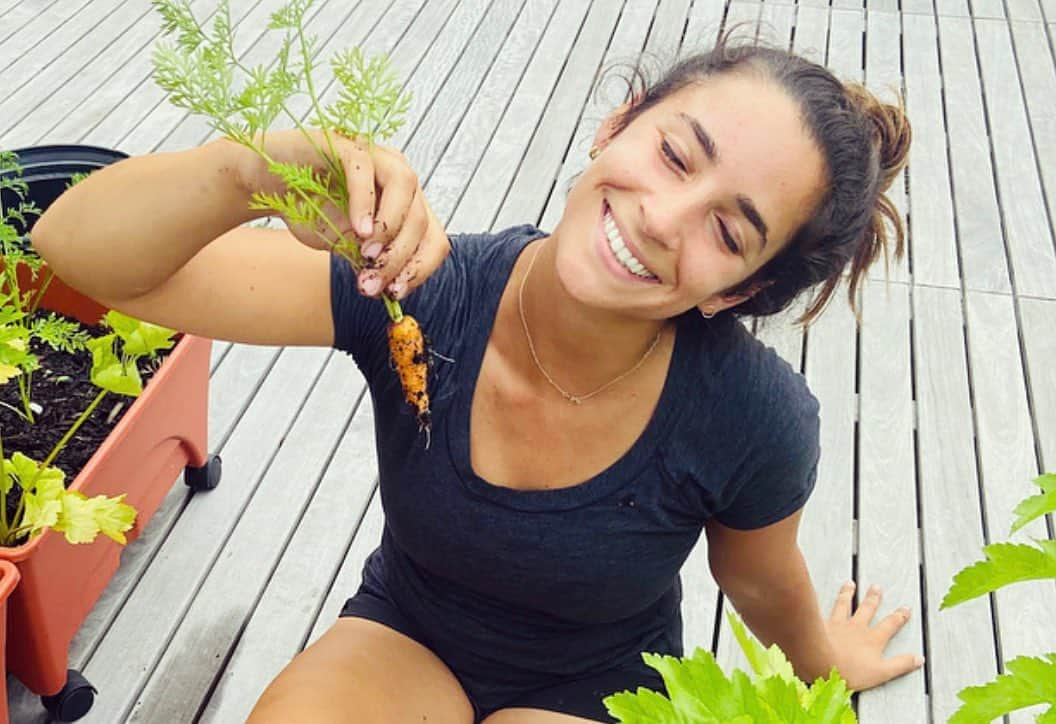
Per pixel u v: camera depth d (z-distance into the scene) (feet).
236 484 6.88
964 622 6.41
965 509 7.11
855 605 6.57
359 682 4.47
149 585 6.25
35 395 6.01
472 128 10.22
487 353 4.08
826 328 8.37
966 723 1.96
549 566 4.24
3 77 10.03
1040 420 7.77
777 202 3.50
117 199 3.42
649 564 4.34
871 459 7.40
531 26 11.82
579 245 3.65
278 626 6.15
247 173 3.34
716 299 3.85
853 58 11.84
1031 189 10.14
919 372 8.09
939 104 11.21
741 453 4.12
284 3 11.55
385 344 4.05
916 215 9.71
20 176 6.25
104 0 11.39
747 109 3.45
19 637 5.11
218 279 3.86
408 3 12.00
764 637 5.53
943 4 12.97
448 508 4.17
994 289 8.95
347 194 3.22
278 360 7.75
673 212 3.44
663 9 12.37
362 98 3.24
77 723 5.57
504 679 4.76
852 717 1.95
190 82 3.13
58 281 6.35
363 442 7.26
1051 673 1.94
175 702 5.74
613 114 4.07
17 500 5.32
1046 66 11.95
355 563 6.53
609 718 4.66
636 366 4.00
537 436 4.09
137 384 5.23
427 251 3.32
